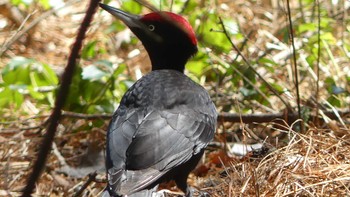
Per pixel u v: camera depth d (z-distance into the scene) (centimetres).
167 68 1042
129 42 1552
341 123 1143
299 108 1138
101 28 1582
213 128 934
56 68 1455
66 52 1559
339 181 872
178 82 947
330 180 863
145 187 783
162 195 966
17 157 1179
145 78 955
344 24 1383
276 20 1569
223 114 1199
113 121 873
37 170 478
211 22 1346
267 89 1304
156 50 1041
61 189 1104
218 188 947
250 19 1568
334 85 1250
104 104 1255
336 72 1342
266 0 1655
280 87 1295
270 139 1162
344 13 1398
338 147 977
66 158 1204
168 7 1421
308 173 895
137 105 897
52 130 477
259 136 1209
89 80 1246
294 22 1433
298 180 885
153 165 805
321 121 1194
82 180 1136
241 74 1231
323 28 1367
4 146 1206
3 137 1231
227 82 1360
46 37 1592
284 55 1405
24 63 1241
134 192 771
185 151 852
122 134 838
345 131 1108
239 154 1161
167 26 1026
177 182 902
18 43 1554
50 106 1289
